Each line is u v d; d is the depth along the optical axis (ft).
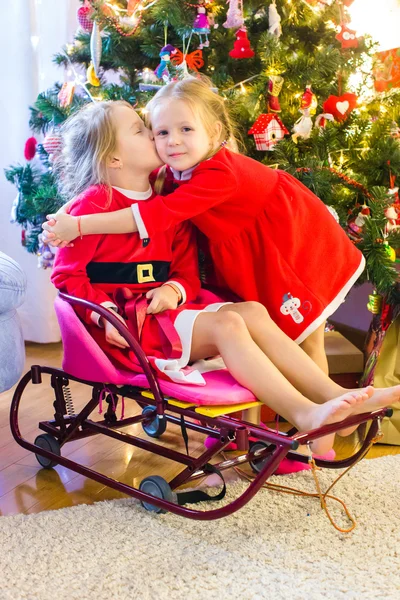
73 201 5.55
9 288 6.00
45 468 5.96
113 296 5.50
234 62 7.52
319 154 7.08
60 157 6.45
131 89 7.59
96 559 4.42
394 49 7.88
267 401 4.79
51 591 4.08
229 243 5.67
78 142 5.61
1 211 10.07
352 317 10.43
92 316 5.33
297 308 5.58
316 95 7.55
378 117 7.57
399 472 5.79
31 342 10.28
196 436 6.73
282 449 4.31
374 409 4.71
